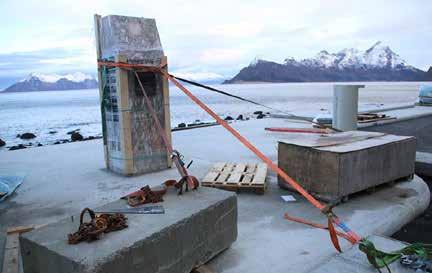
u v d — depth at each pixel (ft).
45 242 8.52
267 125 42.88
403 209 15.46
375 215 14.70
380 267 9.53
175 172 22.15
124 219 9.37
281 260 11.16
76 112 135.64
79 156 28.25
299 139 18.62
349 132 20.61
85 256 7.75
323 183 15.96
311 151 16.28
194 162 24.61
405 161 18.43
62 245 8.33
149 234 8.72
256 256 11.43
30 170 23.84
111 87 21.22
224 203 11.23
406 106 62.69
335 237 11.27
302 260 11.14
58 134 65.16
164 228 9.07
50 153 29.71
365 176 16.48
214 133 37.73
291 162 17.37
